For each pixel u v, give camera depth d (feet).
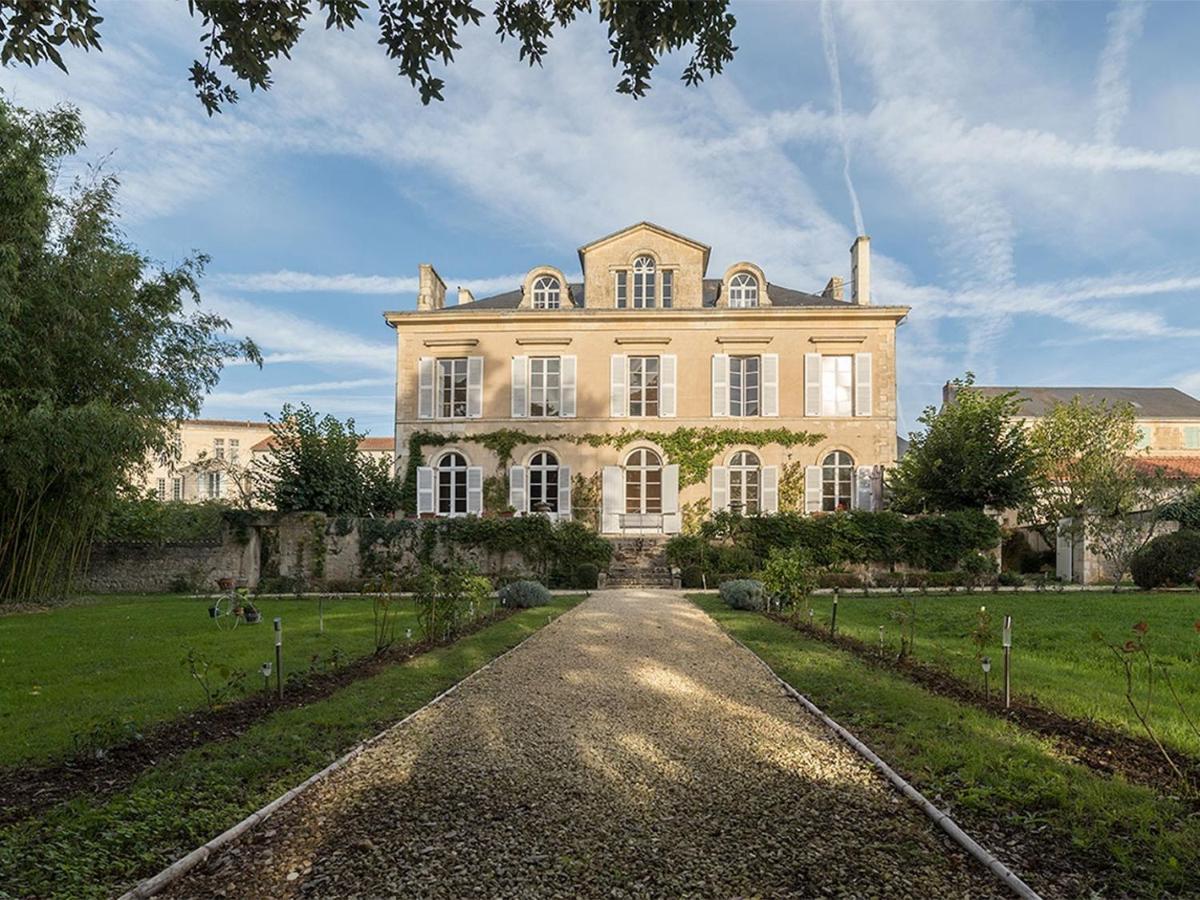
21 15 14.92
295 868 11.16
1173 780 14.03
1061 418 91.66
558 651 30.40
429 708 20.61
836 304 89.20
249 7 17.03
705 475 85.92
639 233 89.76
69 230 53.52
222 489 160.56
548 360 89.51
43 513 56.95
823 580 66.18
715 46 17.87
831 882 10.64
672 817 13.01
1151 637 32.09
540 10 18.31
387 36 17.61
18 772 15.26
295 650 30.94
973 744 16.30
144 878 10.75
